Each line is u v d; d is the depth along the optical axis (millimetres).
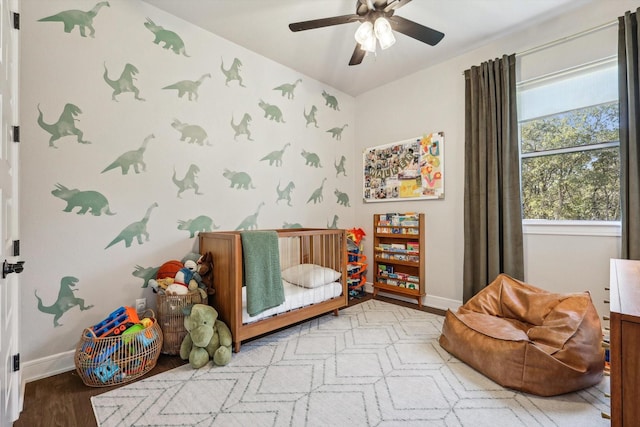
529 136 2654
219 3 2311
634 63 2061
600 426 1367
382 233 3607
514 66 2629
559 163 2516
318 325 2674
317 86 3639
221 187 2752
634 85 2055
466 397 1599
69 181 1963
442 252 3184
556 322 1795
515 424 1391
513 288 2301
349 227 4051
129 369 1778
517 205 2592
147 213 2303
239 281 2150
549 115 2533
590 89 2340
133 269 2229
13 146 1469
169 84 2422
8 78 1339
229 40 2793
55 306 1906
